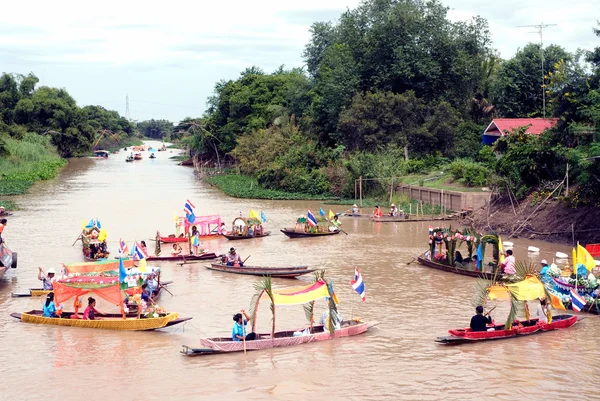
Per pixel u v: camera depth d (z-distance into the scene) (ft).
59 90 492.54
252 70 400.26
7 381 67.62
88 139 490.08
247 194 242.37
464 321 86.74
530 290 80.74
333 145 289.53
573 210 140.36
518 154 158.92
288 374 68.85
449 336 77.30
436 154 245.24
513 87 244.22
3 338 80.79
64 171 369.09
